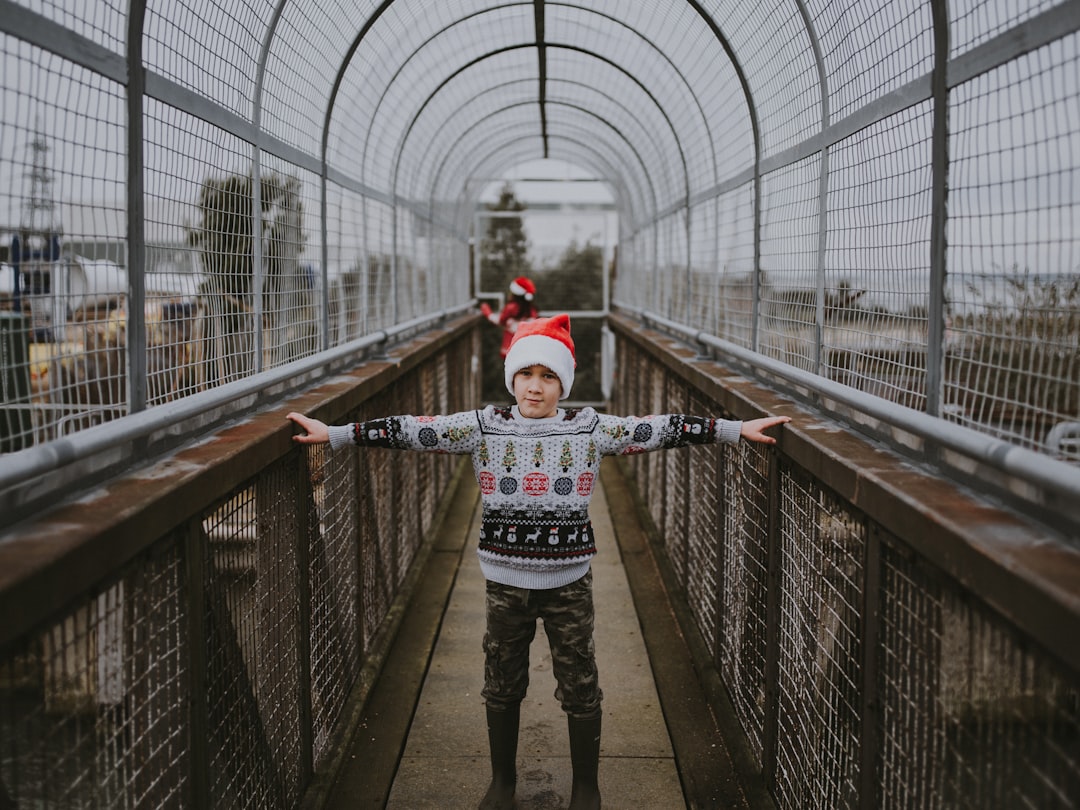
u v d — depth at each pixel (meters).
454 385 9.22
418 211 8.41
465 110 9.37
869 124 2.63
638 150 9.66
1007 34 1.78
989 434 1.90
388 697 4.02
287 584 2.89
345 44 4.37
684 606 5.02
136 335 2.16
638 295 11.06
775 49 3.75
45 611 1.41
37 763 1.45
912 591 1.91
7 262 1.60
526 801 3.24
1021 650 1.46
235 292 2.96
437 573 5.81
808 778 2.65
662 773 3.48
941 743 1.76
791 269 3.60
